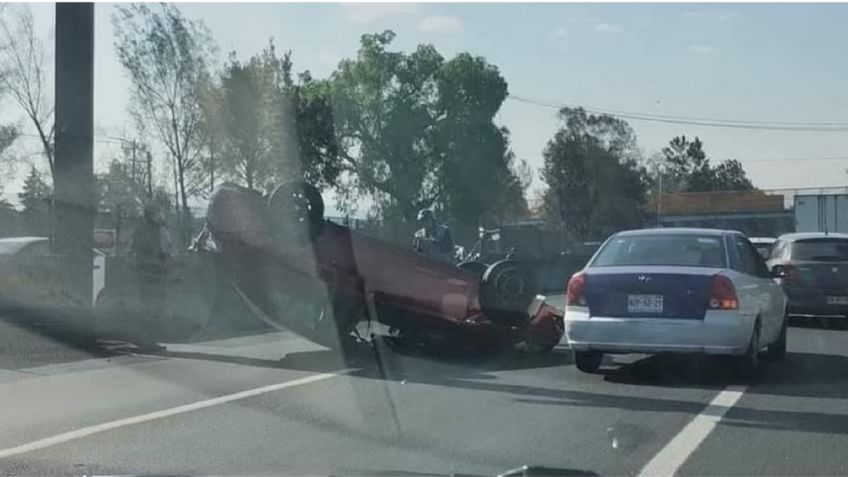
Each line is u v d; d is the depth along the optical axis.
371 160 50.41
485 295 12.68
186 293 15.63
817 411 9.30
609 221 61.50
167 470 7.10
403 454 7.67
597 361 11.49
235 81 31.44
